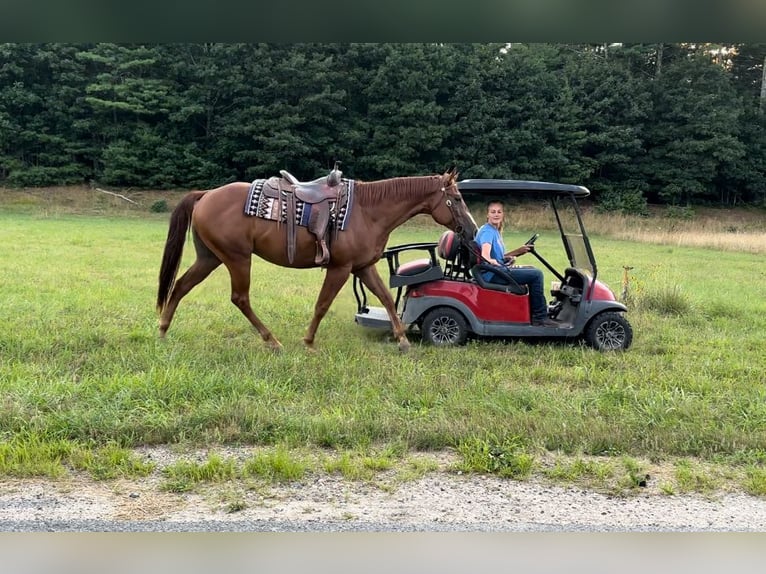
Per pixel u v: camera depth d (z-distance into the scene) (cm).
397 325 591
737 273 1377
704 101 3119
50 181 3022
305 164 2962
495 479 335
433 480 332
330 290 572
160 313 591
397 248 617
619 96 3192
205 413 393
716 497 321
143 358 514
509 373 524
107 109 3102
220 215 550
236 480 325
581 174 3072
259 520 285
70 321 653
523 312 611
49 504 296
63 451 347
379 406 420
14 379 454
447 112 2970
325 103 2914
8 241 1462
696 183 3169
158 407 408
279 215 545
